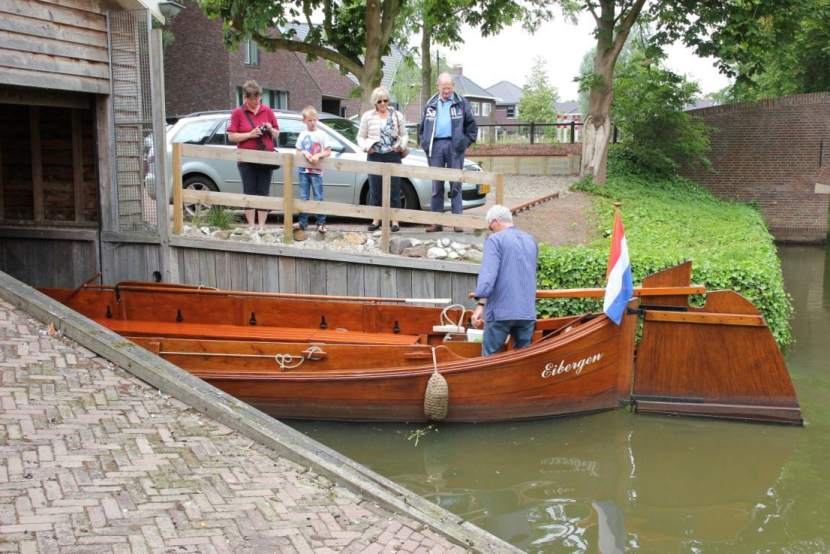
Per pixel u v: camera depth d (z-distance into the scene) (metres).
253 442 5.17
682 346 8.05
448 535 4.44
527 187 21.86
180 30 31.20
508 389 7.73
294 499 4.58
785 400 7.89
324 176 11.69
